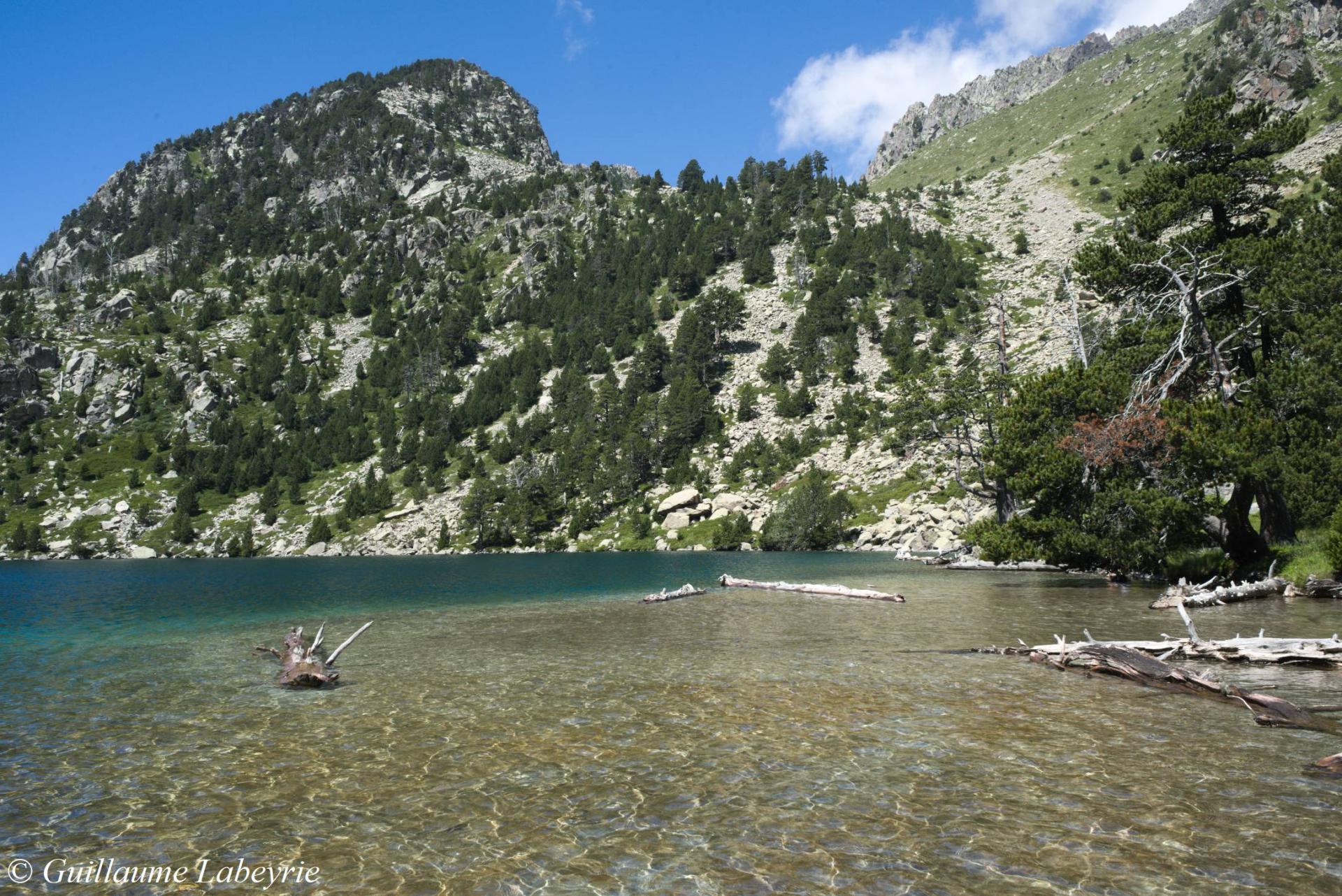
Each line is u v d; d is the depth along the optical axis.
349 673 18.12
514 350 174.62
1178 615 24.30
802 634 23.42
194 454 144.00
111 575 71.06
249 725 13.18
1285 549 29.31
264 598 42.12
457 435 149.75
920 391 58.62
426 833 8.33
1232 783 9.31
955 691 14.73
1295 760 10.19
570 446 129.75
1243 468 27.92
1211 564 31.88
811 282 171.25
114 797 9.62
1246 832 7.88
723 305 156.50
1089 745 10.97
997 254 182.00
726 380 149.62
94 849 8.05
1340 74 187.88
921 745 11.12
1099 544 32.47
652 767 10.37
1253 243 33.75
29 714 14.25
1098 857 7.37
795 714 13.12
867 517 96.25
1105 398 34.19
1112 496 31.75
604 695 15.08
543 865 7.50
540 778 10.05
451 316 181.88
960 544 68.94
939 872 7.12
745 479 117.00
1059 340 116.06
